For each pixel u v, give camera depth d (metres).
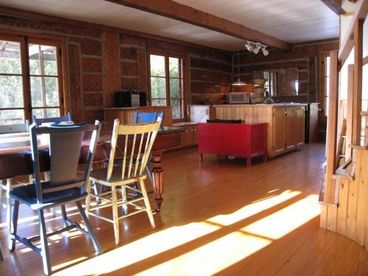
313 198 3.60
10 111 5.07
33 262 2.33
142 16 5.55
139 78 6.97
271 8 5.24
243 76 9.52
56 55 5.55
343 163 3.08
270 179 4.48
